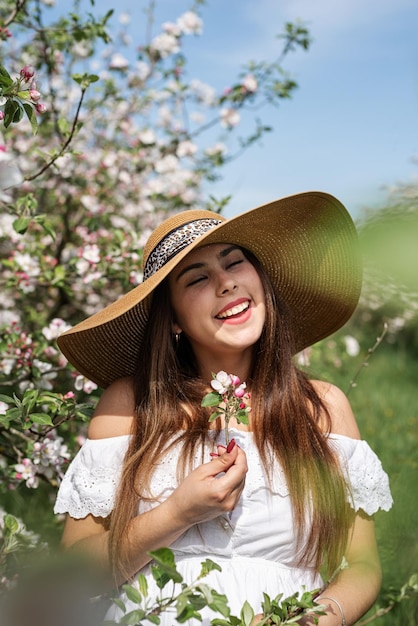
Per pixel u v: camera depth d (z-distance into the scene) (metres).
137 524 1.54
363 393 5.38
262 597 1.56
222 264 1.71
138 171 4.36
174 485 1.62
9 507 3.20
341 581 1.65
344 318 2.05
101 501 1.67
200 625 1.52
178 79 4.44
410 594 2.21
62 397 2.10
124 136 4.51
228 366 1.81
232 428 1.71
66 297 3.70
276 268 1.95
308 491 1.64
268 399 1.74
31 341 2.72
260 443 1.67
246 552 1.60
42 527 2.81
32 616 0.98
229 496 1.48
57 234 3.87
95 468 1.70
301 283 1.99
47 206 3.90
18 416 1.92
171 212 4.39
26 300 3.76
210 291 1.70
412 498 2.06
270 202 1.68
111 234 3.64
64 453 2.29
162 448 1.66
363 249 0.46
